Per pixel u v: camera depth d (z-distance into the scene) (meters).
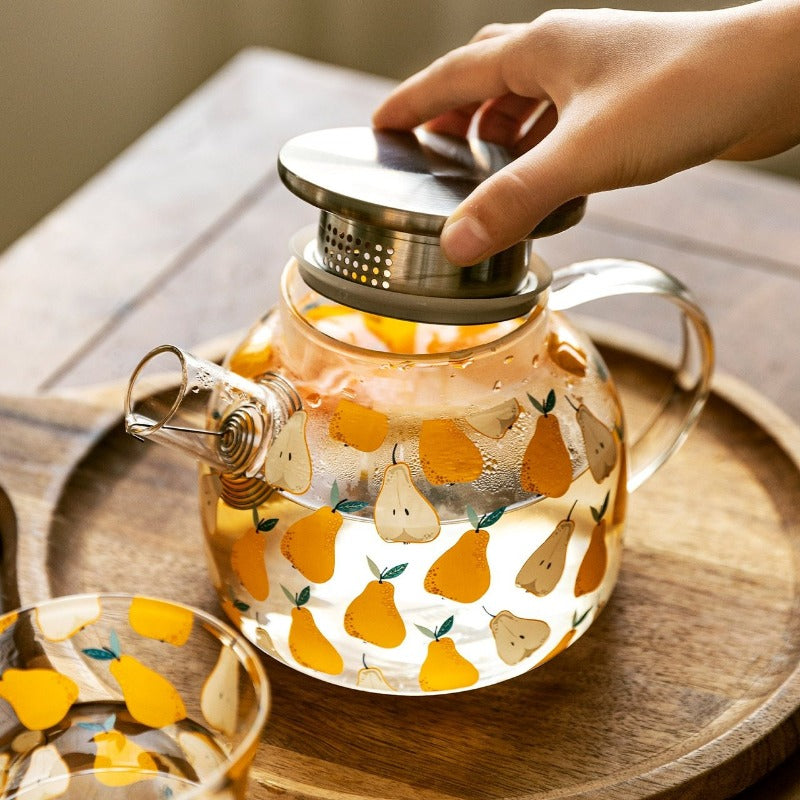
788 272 0.90
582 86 0.61
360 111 1.09
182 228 0.92
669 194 0.99
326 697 0.64
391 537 0.60
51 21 1.46
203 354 0.79
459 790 0.61
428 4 1.56
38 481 0.71
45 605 0.57
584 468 0.62
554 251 0.90
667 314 0.87
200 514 0.64
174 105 1.66
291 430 0.60
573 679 0.65
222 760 0.56
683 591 0.69
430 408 0.60
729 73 0.60
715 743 0.61
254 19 1.62
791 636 0.67
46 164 1.56
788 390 0.82
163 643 0.57
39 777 0.58
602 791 0.60
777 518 0.73
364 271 0.59
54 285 0.86
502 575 0.60
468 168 0.60
